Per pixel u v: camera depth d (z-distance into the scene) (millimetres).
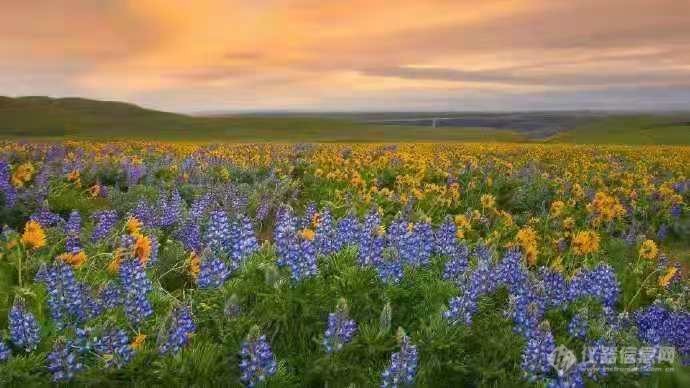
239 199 12203
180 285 7691
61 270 5336
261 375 4352
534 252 8344
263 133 104625
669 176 21984
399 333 4832
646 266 9539
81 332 4680
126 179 15312
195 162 18578
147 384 4445
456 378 4945
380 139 97500
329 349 4711
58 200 11219
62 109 147625
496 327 5492
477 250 8039
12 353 4871
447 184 17375
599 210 12289
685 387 5000
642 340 5875
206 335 5148
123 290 5816
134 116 141750
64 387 4363
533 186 16469
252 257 6477
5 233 7535
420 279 6383
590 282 6465
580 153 34344
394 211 13258
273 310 5352
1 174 10328
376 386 4602
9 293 6121
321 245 6703
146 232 8891
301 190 16922
